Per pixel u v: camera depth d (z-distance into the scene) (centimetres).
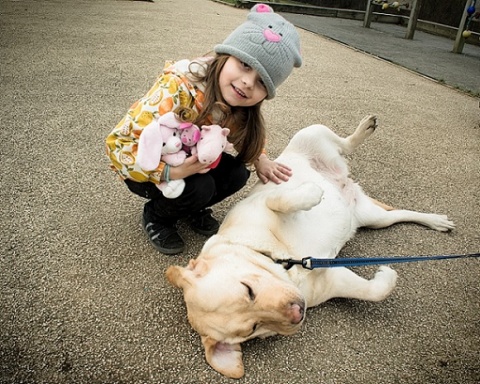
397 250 134
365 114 236
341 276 111
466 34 414
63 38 327
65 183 151
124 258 123
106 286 114
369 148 197
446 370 97
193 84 112
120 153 112
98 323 103
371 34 495
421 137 214
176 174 110
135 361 96
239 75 106
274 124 211
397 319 110
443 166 186
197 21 452
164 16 464
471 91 291
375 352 101
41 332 100
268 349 101
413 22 480
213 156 107
